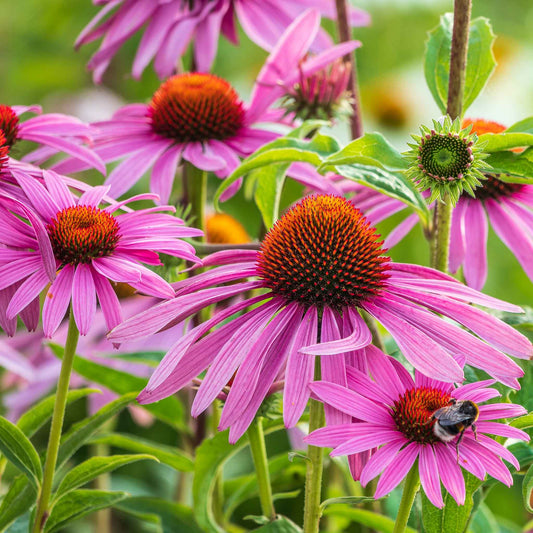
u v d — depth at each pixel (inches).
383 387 24.5
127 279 24.9
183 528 28.1
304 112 30.3
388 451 23.9
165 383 24.6
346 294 25.2
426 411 24.0
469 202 28.6
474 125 28.7
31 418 27.1
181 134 29.5
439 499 23.5
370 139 26.2
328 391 24.1
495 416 24.2
